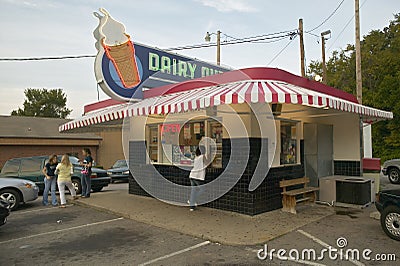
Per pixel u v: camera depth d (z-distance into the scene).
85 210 9.16
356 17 15.80
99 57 8.30
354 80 35.12
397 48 31.38
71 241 6.14
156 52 9.52
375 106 25.02
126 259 5.12
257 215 7.58
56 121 29.77
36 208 9.71
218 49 19.50
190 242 5.93
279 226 6.70
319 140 9.38
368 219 7.29
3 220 6.75
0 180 9.42
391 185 14.61
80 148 27.23
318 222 7.06
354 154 9.70
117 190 13.70
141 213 8.15
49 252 5.52
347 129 9.87
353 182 8.46
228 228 6.57
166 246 5.73
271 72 6.98
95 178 13.20
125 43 8.82
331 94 8.83
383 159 25.50
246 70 7.14
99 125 10.95
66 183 10.09
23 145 24.45
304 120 9.37
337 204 8.62
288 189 8.55
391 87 24.42
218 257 5.13
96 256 5.29
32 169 12.41
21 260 5.16
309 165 9.27
